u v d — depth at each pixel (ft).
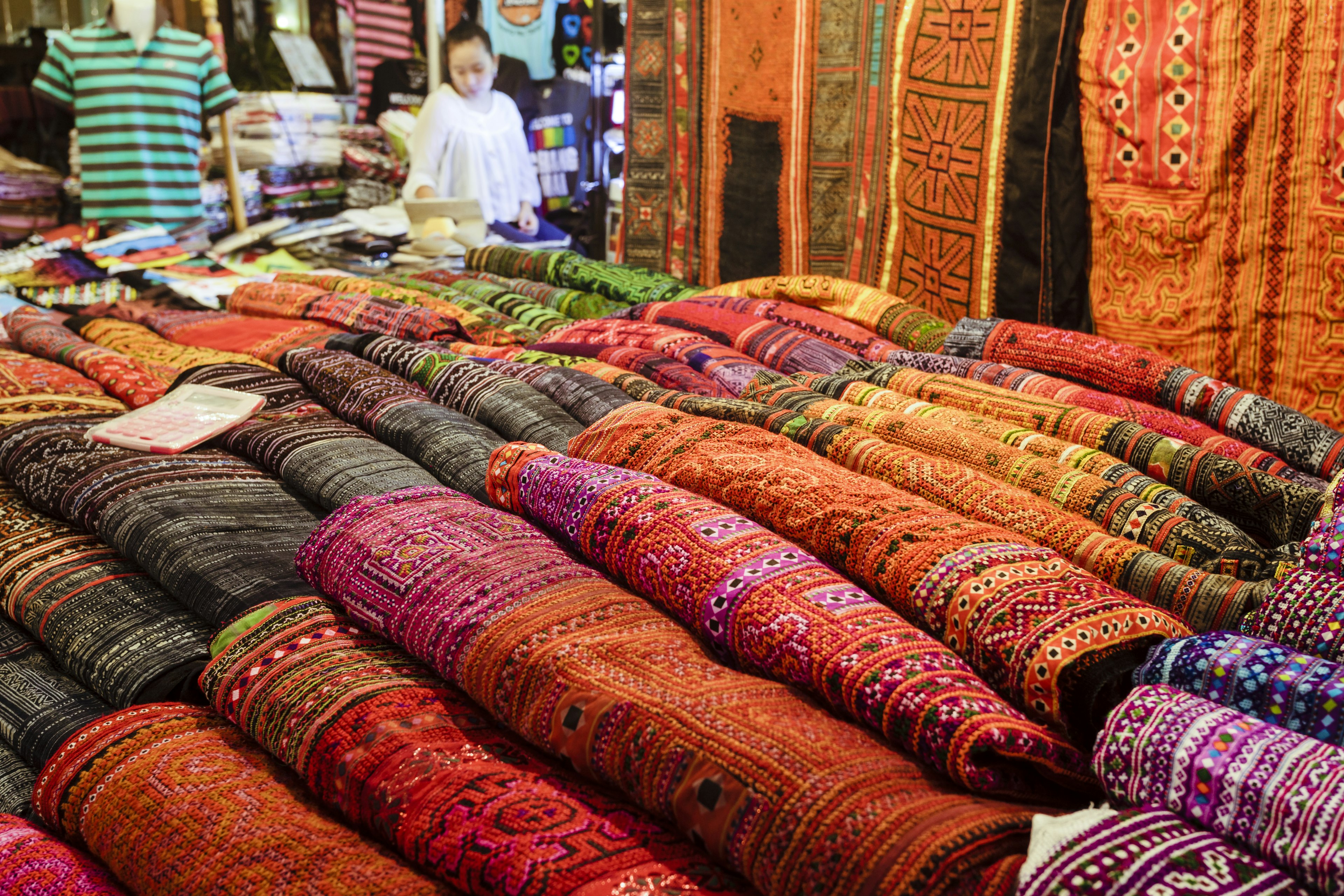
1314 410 7.68
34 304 12.56
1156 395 7.08
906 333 8.86
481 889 3.28
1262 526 5.53
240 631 4.79
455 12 15.56
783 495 4.77
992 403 6.73
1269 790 2.81
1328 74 7.16
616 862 3.28
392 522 4.78
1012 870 2.81
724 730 3.32
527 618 4.01
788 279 9.86
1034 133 8.71
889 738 3.47
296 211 16.16
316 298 9.70
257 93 15.43
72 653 5.11
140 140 14.66
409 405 6.86
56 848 4.30
